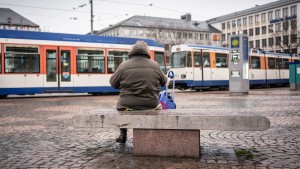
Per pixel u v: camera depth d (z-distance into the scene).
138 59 4.94
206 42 91.38
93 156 4.62
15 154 4.83
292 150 4.83
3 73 16.34
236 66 17.92
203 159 4.36
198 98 15.90
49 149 5.12
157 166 4.05
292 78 23.20
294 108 10.57
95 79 18.97
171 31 78.62
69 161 4.39
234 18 92.62
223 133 6.36
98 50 19.12
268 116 8.61
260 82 29.94
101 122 4.48
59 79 17.78
